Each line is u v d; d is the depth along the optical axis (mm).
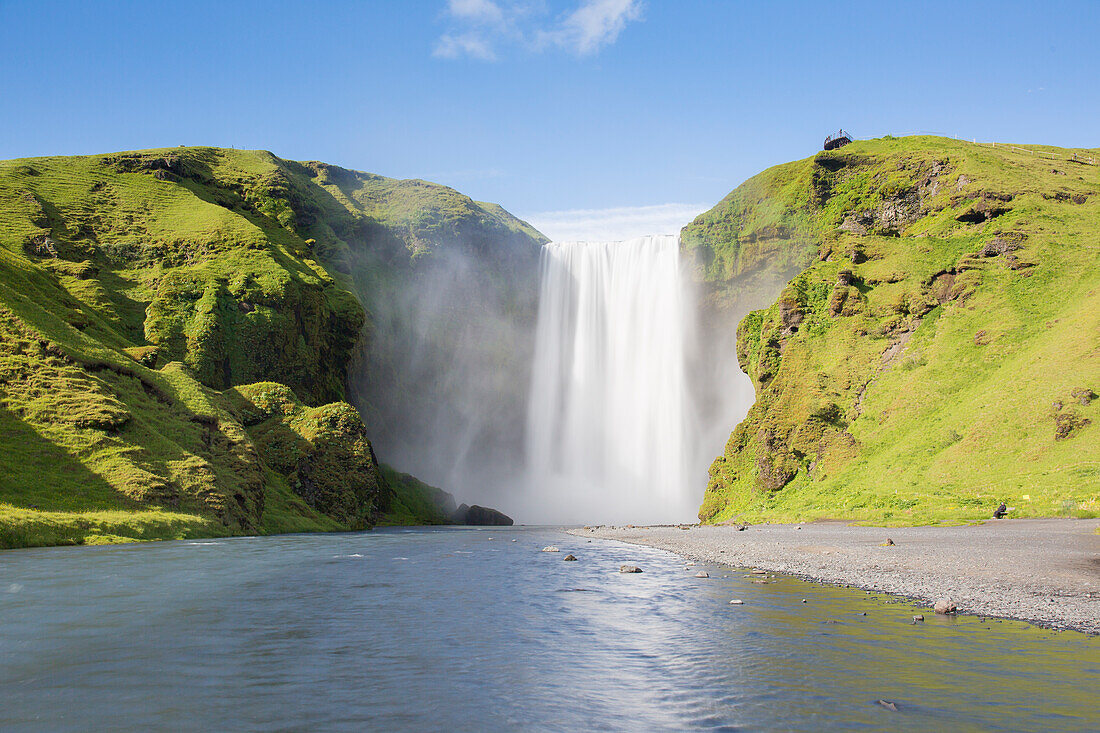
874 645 13297
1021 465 48719
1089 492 41250
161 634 14828
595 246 135500
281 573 25984
